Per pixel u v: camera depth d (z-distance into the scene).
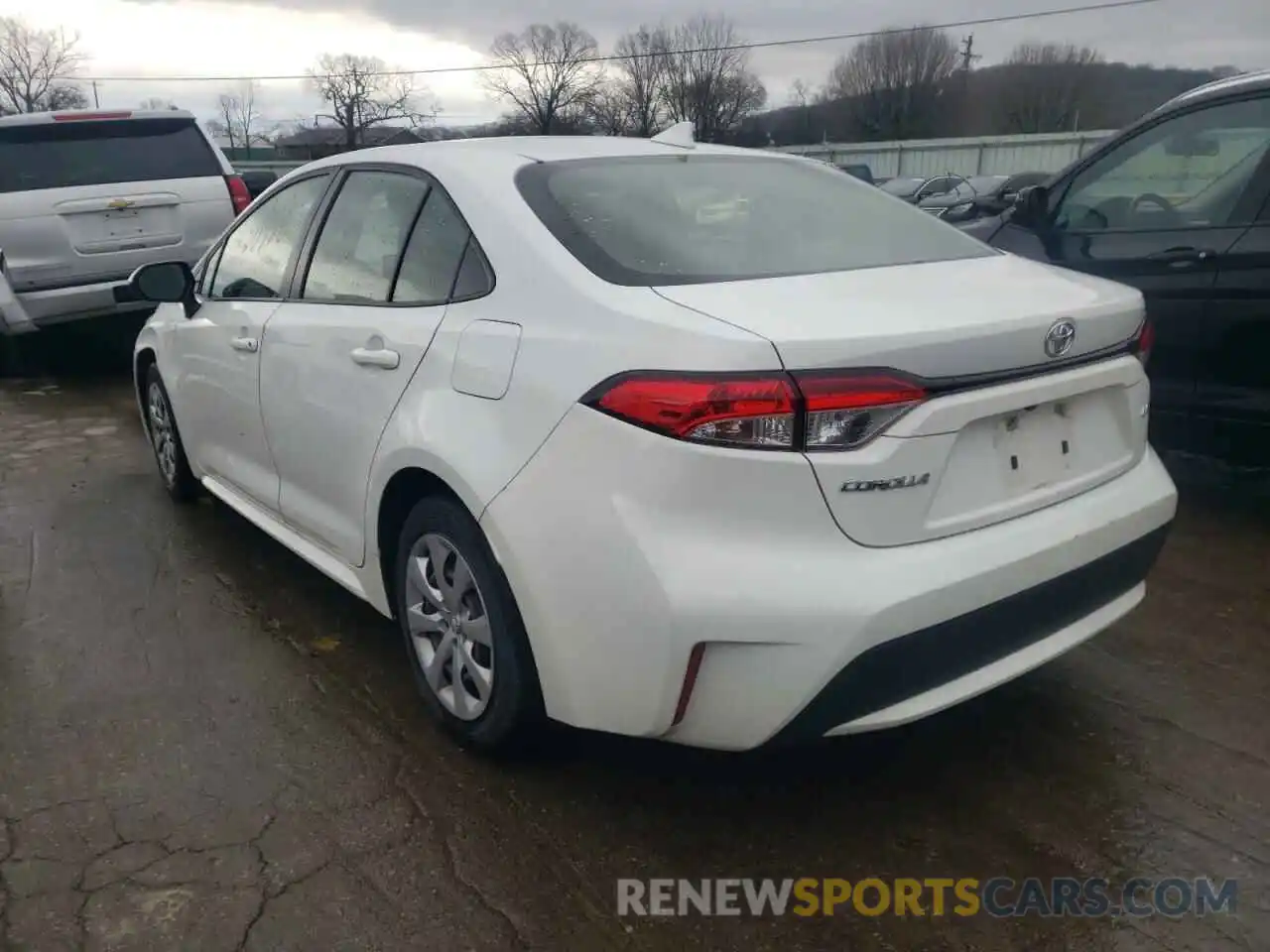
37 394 7.65
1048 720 3.11
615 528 2.30
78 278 7.61
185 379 4.43
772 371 2.18
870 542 2.27
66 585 4.14
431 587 2.95
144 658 3.55
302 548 3.69
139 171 7.87
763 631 2.21
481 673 2.79
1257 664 3.41
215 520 4.86
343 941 2.29
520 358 2.55
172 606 3.95
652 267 2.61
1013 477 2.51
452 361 2.74
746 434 2.18
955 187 26.28
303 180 3.79
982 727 3.08
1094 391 2.70
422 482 2.94
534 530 2.45
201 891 2.44
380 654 3.56
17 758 2.97
